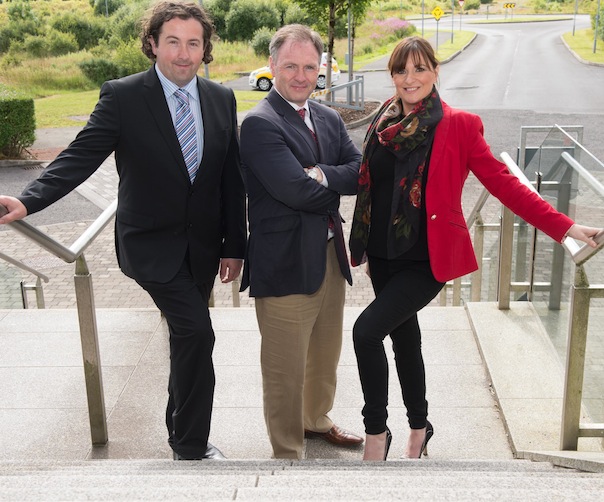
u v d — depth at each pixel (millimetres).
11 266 7086
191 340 3023
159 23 2861
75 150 2842
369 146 2916
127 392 3934
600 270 3174
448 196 2842
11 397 3898
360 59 37875
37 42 38000
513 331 4387
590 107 21016
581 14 83750
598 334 3270
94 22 43000
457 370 4086
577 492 1915
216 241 3193
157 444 3479
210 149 3031
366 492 1956
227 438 3531
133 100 2912
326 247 3135
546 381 3799
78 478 2311
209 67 32656
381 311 2902
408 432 3562
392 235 2889
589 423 3244
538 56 38125
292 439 3273
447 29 62188
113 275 9359
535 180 4945
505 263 4629
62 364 4250
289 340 3145
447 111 2865
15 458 3363
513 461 3035
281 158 2936
